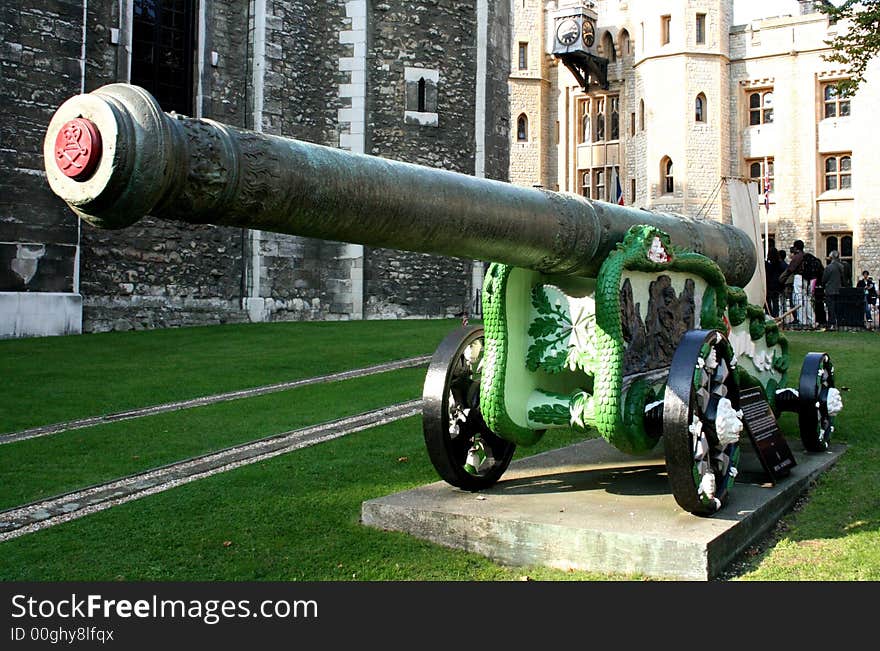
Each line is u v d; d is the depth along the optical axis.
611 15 31.09
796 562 3.22
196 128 2.33
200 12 12.80
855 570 3.11
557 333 3.85
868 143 25.66
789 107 27.03
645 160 28.56
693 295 4.33
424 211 2.90
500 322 3.79
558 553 3.32
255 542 3.54
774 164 27.36
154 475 4.62
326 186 2.58
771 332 5.07
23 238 10.49
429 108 14.70
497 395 3.76
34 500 4.17
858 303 13.88
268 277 13.23
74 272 10.92
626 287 3.77
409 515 3.66
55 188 2.24
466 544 3.51
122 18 11.84
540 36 32.62
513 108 32.47
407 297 14.55
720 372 3.66
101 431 5.65
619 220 3.93
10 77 10.47
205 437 5.50
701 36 27.59
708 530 3.22
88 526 3.75
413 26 14.63
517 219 3.27
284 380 7.81
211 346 9.88
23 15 10.60
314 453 5.04
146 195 2.21
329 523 3.79
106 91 2.26
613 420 3.56
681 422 3.28
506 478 4.23
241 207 2.44
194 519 3.84
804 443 4.79
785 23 27.08
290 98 13.66
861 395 6.58
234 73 13.30
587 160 31.89
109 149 2.14
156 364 8.46
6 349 9.20
